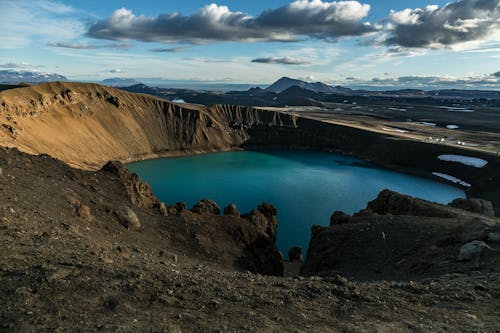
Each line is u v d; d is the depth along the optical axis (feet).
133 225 107.65
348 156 577.84
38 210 75.97
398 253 100.94
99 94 531.09
